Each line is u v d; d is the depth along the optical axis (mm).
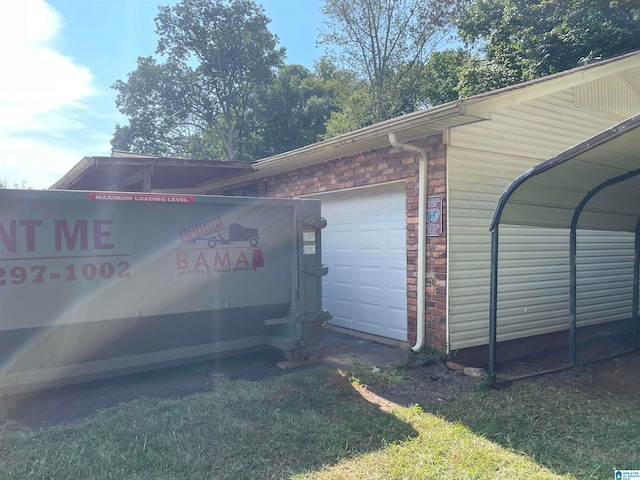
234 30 34219
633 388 5875
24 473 3564
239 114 36000
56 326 5082
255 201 6301
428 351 6602
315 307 6703
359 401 5145
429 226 6641
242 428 4336
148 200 5551
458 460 3842
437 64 26047
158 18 33844
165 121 35219
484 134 6766
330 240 9156
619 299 9188
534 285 7566
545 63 15977
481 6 19531
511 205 5820
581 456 3965
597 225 7266
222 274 6105
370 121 28438
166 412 4703
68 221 5148
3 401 5199
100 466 3662
